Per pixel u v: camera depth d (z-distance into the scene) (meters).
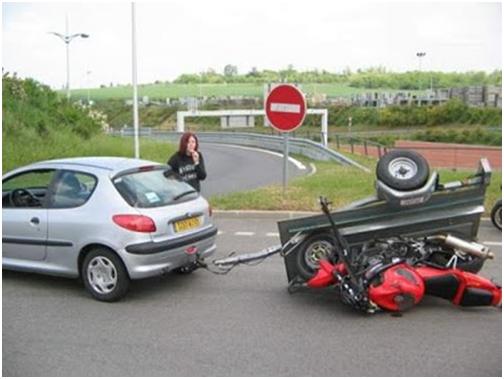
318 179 15.85
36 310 6.27
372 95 73.12
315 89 80.25
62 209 6.78
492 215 10.02
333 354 5.08
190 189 7.26
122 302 6.51
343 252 6.12
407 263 6.12
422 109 62.56
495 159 31.23
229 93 80.81
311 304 6.38
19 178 7.21
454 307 6.20
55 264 6.84
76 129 30.92
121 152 27.48
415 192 6.22
